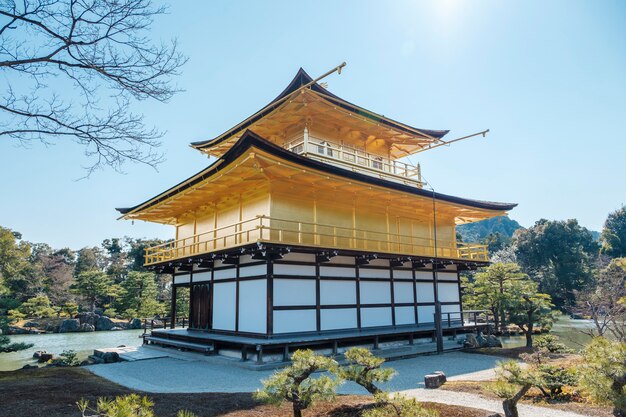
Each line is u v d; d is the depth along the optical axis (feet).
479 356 63.05
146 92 30.12
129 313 165.78
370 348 63.10
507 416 26.05
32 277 184.03
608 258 193.06
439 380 39.88
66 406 29.94
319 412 28.78
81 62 28.09
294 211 61.52
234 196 68.08
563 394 34.76
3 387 36.45
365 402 30.35
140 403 17.94
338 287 63.36
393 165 83.25
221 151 89.61
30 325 147.95
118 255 262.47
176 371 48.65
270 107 71.10
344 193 66.44
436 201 73.67
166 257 83.35
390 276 72.64
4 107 27.40
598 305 76.07
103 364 54.34
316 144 69.36
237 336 60.23
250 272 60.03
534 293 85.51
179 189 67.56
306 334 57.57
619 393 21.12
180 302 160.97
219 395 34.47
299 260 59.11
